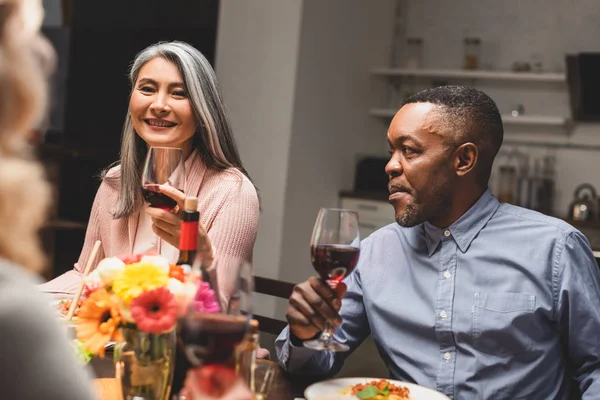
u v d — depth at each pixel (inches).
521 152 219.1
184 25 186.4
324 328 53.0
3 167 27.8
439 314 61.0
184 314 38.7
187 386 39.9
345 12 201.0
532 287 60.1
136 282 42.1
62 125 175.0
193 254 48.0
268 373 45.9
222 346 38.1
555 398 60.2
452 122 60.6
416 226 64.7
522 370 59.1
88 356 45.5
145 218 82.0
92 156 176.2
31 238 29.3
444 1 226.7
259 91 185.6
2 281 27.4
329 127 198.4
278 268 181.9
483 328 59.5
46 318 27.5
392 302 63.2
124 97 180.5
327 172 199.3
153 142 80.0
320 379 57.3
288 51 181.8
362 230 202.5
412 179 61.1
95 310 43.7
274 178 183.0
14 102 28.7
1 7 28.3
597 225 184.7
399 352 62.5
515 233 61.9
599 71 197.8
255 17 186.2
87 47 176.4
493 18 221.1
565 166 213.9
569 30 212.7
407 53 223.3
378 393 49.2
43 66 30.5
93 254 55.7
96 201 86.9
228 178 80.9
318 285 52.5
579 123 211.8
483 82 221.6
